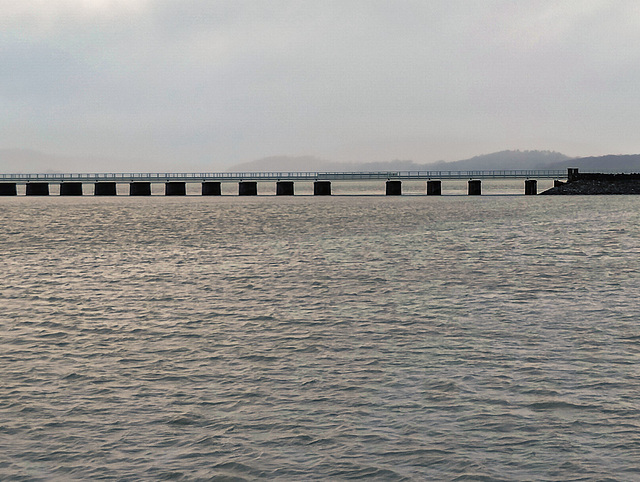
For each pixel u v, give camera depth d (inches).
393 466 444.1
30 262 1494.8
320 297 1023.0
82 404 556.7
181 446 476.7
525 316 867.4
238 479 430.0
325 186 5497.1
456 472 435.2
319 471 438.9
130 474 437.4
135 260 1513.3
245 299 1013.2
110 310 938.7
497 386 589.3
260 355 695.7
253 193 5521.7
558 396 563.2
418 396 567.5
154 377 626.8
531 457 454.0
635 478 424.2
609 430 494.0
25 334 797.9
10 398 571.5
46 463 453.1
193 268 1364.4
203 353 706.8
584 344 721.6
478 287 1096.8
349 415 527.8
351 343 739.4
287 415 529.3
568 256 1499.8
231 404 554.3
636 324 813.9
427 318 863.1
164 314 908.0
